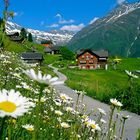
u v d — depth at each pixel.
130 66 156.62
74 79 71.44
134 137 12.35
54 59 167.00
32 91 8.31
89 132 5.27
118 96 26.44
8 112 1.87
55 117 6.43
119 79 104.44
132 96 19.39
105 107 23.69
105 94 27.52
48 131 5.18
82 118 5.57
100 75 111.75
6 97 2.05
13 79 10.02
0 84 6.72
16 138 3.73
